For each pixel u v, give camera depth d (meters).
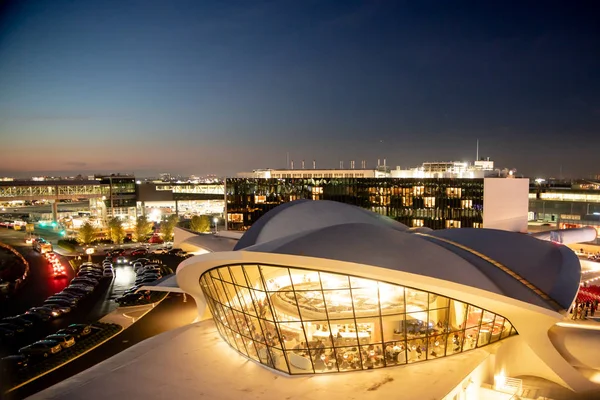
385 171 106.75
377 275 22.84
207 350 29.53
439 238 36.28
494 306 25.73
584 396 27.36
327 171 104.38
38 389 29.34
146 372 26.38
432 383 23.64
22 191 109.44
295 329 24.66
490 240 35.53
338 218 40.72
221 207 142.25
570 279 31.80
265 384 24.58
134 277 63.41
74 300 49.22
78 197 116.44
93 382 25.19
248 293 25.64
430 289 24.12
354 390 23.33
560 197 108.06
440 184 85.50
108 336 39.00
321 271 23.58
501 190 83.75
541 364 28.95
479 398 25.80
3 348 37.09
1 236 105.50
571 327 29.67
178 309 47.19
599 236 82.88
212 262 25.75
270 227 38.84
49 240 98.75
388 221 42.62
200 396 23.47
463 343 26.70
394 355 25.23
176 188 138.75
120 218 117.81
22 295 54.59
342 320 24.20
